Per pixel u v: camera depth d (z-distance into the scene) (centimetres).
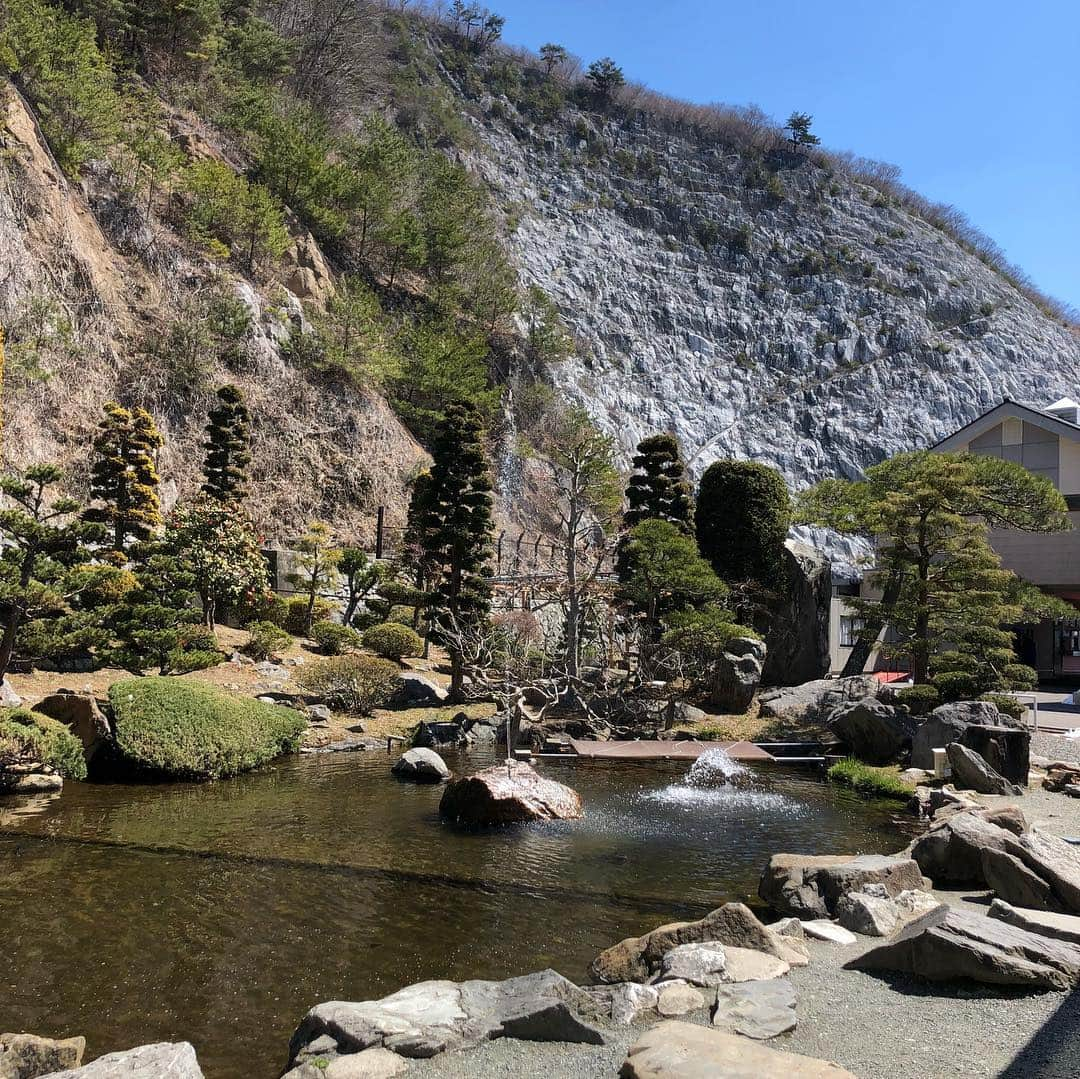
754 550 2673
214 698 1619
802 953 697
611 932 829
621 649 2578
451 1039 539
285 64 5716
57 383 3031
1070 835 1097
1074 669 3297
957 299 8969
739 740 1925
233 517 2500
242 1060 584
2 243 2925
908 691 1902
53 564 1507
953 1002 596
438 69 9131
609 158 9312
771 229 9238
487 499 2231
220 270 3931
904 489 2202
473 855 1079
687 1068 460
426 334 4853
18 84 3559
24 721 1371
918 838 1018
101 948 762
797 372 7900
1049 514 2242
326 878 970
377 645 2600
